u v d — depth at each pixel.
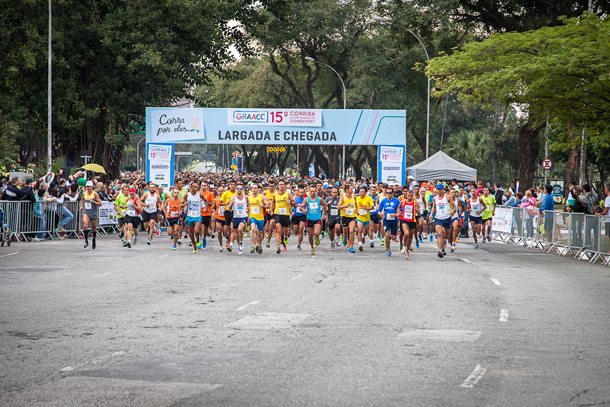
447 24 56.97
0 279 21.56
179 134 49.72
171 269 24.61
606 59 30.11
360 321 14.96
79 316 15.22
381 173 50.34
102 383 9.87
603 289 20.84
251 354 11.76
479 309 16.81
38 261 26.80
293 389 9.63
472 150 98.81
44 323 14.38
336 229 35.25
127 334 13.32
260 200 31.11
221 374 10.42
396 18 59.16
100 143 56.56
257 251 31.22
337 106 96.94
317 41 83.38
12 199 35.31
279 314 15.71
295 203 32.88
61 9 51.94
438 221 30.25
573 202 35.78
